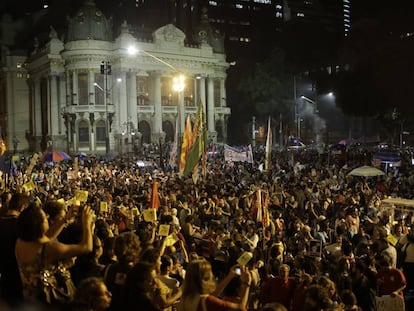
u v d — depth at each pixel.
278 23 144.25
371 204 20.11
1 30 115.56
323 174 32.50
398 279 9.23
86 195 9.70
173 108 95.44
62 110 91.38
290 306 8.39
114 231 12.48
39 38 111.44
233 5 137.62
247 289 5.93
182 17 127.88
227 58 134.25
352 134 106.69
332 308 6.39
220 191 23.98
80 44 87.19
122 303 5.05
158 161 51.78
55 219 6.80
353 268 9.59
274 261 10.20
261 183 27.05
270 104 101.69
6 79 105.31
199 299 5.67
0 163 28.33
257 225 16.39
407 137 89.62
